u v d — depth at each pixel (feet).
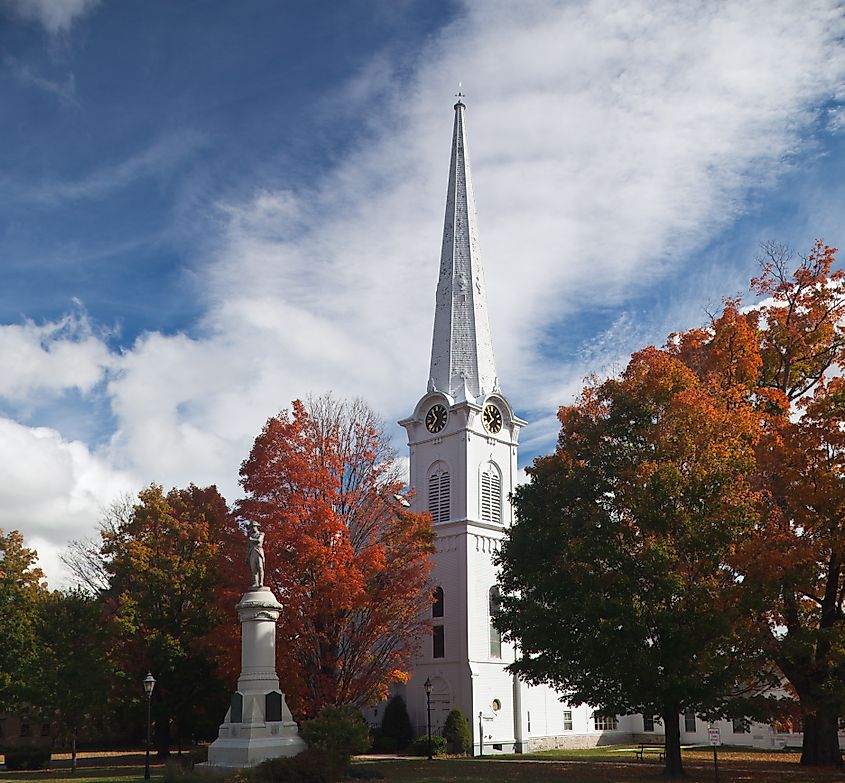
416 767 129.90
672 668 100.07
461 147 248.73
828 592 111.75
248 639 111.86
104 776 121.08
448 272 238.27
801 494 102.32
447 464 220.02
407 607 142.61
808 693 111.65
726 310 133.90
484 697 200.03
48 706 141.08
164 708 170.09
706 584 102.37
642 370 117.29
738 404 121.08
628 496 108.88
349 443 149.07
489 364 232.32
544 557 116.88
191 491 194.08
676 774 106.22
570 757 161.99
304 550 129.70
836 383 120.26
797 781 98.53
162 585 175.32
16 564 207.00
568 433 120.88
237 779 92.38
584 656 109.09
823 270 138.31
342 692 136.05
